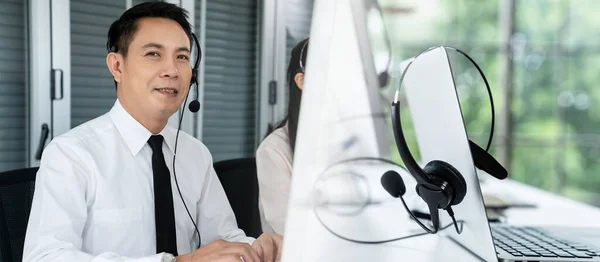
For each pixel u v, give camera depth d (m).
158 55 1.09
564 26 4.89
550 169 4.91
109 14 2.13
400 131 0.69
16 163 1.97
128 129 1.14
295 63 1.11
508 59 4.86
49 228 0.98
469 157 0.68
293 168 0.52
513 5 4.83
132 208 1.12
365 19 0.54
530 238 1.27
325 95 0.52
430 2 4.68
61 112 2.00
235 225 1.30
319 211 0.52
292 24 2.36
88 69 2.09
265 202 1.10
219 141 2.43
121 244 1.11
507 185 2.37
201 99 2.30
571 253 1.09
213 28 2.37
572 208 1.83
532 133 4.92
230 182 1.46
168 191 1.15
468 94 4.88
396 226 0.61
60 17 1.97
